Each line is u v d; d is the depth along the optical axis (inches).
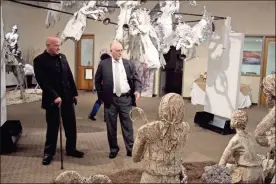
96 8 159.9
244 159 91.2
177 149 76.4
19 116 201.6
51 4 171.2
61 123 131.5
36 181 105.7
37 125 183.5
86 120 204.1
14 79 317.7
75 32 151.5
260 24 302.0
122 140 159.8
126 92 129.5
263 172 94.8
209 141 163.8
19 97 257.9
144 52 159.8
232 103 186.4
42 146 146.5
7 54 239.3
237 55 183.5
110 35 336.2
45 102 122.1
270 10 297.9
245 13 304.0
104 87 127.6
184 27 189.8
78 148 146.0
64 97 126.3
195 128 193.5
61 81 125.0
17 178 108.0
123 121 132.1
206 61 315.9
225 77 194.2
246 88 277.3
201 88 282.4
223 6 307.3
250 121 216.5
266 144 90.7
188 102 301.3
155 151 75.2
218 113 201.0
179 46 185.6
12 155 133.3
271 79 88.4
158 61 158.9
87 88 346.6
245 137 92.9
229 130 179.5
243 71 310.0
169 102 74.3
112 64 127.7
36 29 330.6
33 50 333.4
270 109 91.5
